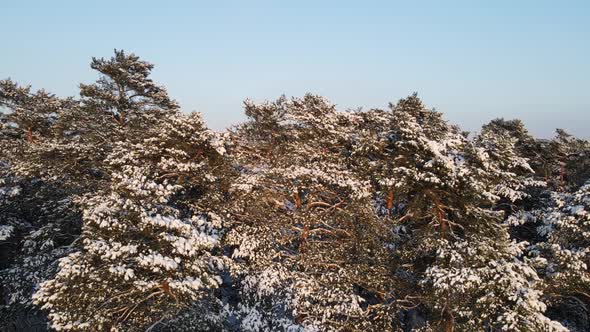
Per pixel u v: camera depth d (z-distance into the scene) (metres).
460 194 15.62
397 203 19.62
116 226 12.95
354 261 18.73
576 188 25.19
